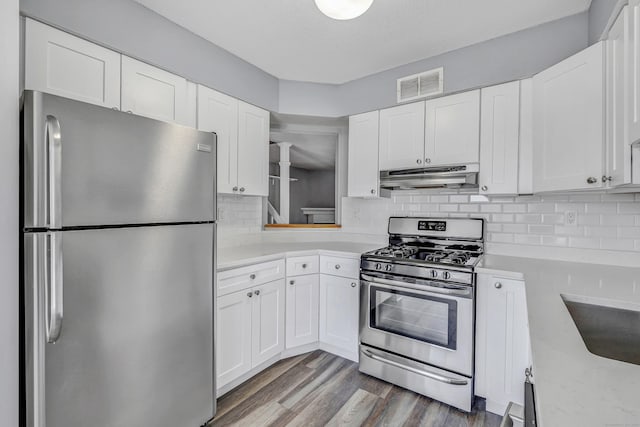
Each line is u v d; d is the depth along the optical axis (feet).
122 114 4.07
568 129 5.31
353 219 10.00
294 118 9.54
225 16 6.17
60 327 3.40
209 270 5.37
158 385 4.58
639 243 5.99
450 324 6.17
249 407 6.09
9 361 3.29
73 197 3.58
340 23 6.33
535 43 6.30
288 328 7.87
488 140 6.89
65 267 3.53
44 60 4.77
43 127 3.32
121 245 4.08
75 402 3.66
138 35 5.80
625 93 4.07
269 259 7.28
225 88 7.44
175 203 4.76
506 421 3.37
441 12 5.90
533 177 6.19
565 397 1.76
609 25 4.71
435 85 7.52
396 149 8.21
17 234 3.34
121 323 4.10
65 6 4.89
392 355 6.88
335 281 8.00
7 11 3.26
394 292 6.86
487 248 7.62
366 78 8.71
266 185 8.77
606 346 3.93
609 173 4.57
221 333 6.17
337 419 5.78
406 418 5.81
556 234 6.79
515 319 5.62
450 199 8.21
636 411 1.61
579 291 4.28
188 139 4.96
